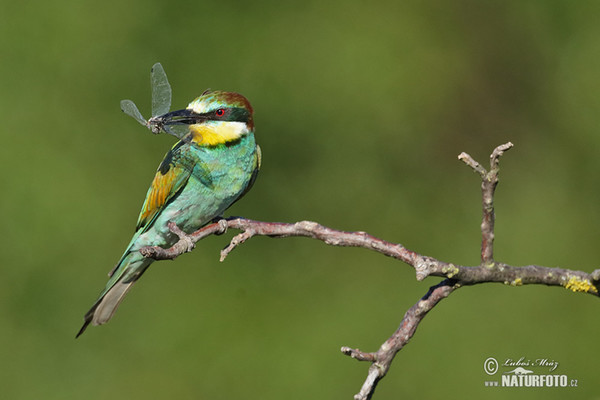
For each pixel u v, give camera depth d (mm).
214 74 12984
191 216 7844
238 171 7777
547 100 13617
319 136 12961
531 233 12914
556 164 13375
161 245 7895
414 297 11789
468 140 13352
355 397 4637
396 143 13109
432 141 13188
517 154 13430
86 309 11703
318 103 13000
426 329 11211
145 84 12984
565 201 13133
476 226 12766
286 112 12914
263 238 12188
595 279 4832
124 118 12805
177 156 7664
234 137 7730
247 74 12984
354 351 4680
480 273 4906
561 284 4961
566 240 12812
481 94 13461
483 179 4828
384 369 4695
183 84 12945
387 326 11586
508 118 13531
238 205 12570
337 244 5211
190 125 7664
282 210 12672
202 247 12031
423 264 4844
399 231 12719
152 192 7762
